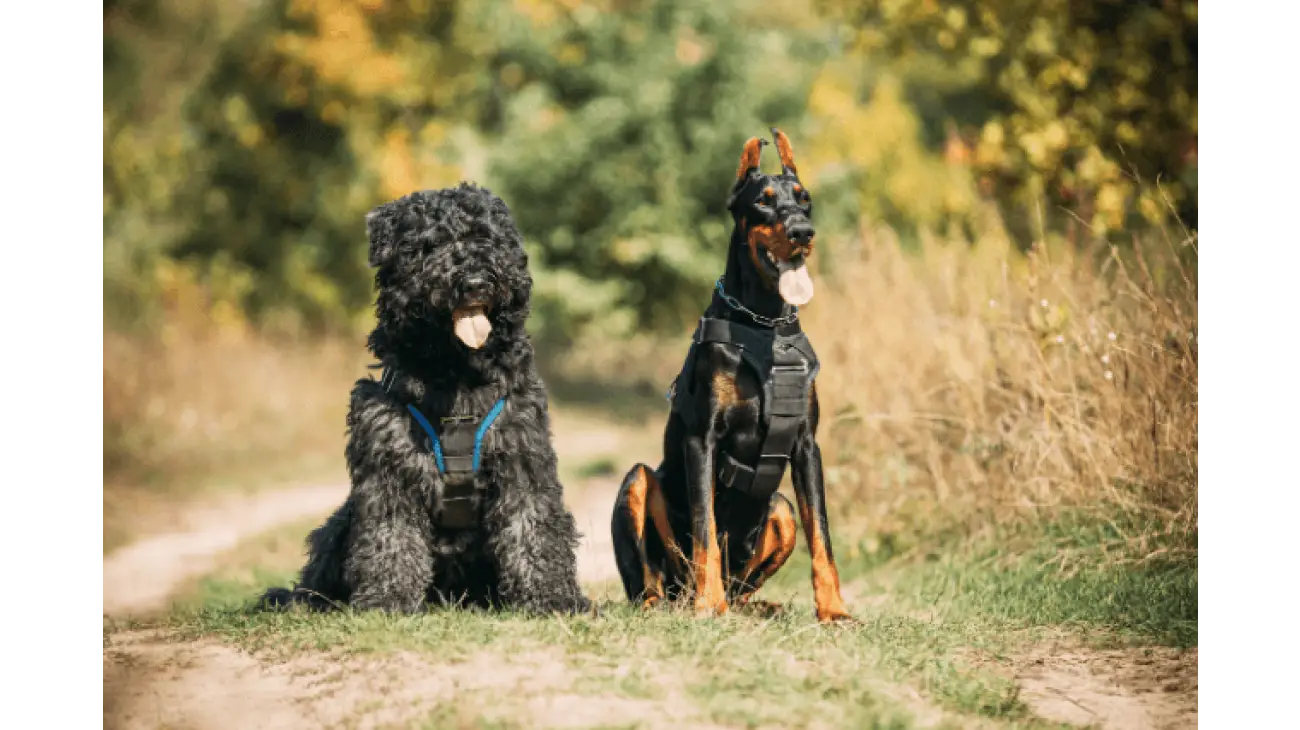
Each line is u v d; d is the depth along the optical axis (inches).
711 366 232.2
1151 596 250.1
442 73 987.3
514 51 999.6
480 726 163.8
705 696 177.2
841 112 924.6
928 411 359.6
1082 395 309.0
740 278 237.0
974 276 368.2
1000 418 329.4
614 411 957.8
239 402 719.7
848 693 183.5
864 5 458.9
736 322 233.9
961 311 370.3
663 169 933.2
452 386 222.4
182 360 735.1
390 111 991.6
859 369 370.9
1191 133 398.3
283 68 940.0
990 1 417.1
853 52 485.4
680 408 242.2
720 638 203.0
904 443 358.3
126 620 254.4
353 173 977.5
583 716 168.4
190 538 475.8
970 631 234.7
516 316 226.2
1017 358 330.6
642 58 958.4
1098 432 301.3
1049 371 314.0
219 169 987.3
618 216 929.5
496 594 235.0
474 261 217.8
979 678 201.9
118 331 778.2
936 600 271.3
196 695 185.6
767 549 247.3
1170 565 265.9
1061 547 297.4
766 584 324.2
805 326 410.0
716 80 956.6
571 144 933.2
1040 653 225.0
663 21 973.8
